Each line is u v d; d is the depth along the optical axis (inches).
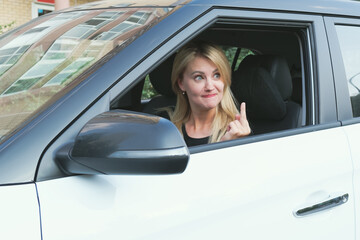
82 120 51.5
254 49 109.9
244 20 68.5
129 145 44.8
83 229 48.0
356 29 85.1
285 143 68.4
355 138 76.1
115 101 54.1
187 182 56.7
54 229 46.6
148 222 52.1
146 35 59.2
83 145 46.5
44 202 47.3
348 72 81.2
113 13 72.3
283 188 64.5
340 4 84.1
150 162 44.6
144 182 53.9
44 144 49.4
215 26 68.8
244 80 89.4
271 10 71.8
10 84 62.4
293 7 75.0
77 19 75.4
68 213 47.9
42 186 48.0
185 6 63.9
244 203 60.2
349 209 73.4
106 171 46.6
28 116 53.7
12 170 47.6
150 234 52.1
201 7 63.9
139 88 108.2
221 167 60.4
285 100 92.0
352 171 73.7
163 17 62.1
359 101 81.9
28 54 68.8
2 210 45.3
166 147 44.6
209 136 78.8
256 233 61.5
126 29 64.6
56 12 85.2
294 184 65.8
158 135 45.0
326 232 69.6
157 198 53.8
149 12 66.3
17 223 45.3
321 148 71.3
